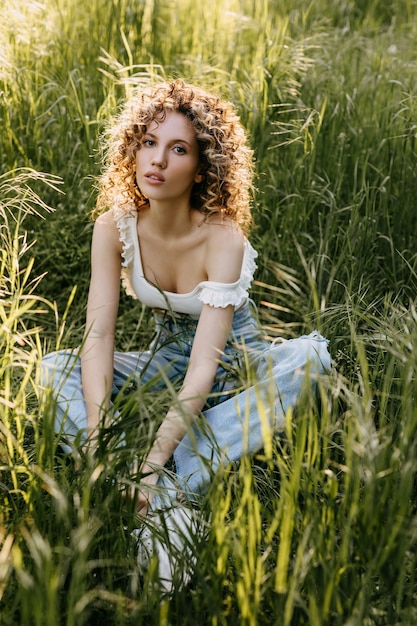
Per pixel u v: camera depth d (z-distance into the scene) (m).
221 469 2.21
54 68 4.54
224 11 5.43
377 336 2.75
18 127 4.07
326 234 3.57
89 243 3.78
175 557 2.17
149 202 2.83
